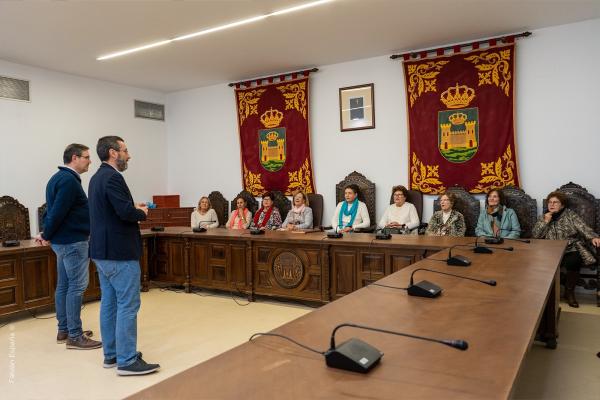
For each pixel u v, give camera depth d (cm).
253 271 436
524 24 459
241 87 667
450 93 514
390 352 117
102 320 277
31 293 385
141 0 375
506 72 484
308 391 95
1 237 513
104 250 250
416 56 531
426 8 409
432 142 527
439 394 93
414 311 155
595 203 430
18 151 552
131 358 266
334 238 402
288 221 560
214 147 706
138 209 254
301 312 402
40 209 565
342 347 111
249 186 664
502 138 490
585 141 457
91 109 638
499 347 119
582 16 439
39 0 371
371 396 93
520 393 240
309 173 612
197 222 600
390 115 560
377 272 375
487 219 457
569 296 409
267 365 110
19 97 554
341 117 591
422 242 362
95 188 252
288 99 621
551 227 422
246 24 437
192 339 333
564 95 465
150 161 725
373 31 468
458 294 177
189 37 471
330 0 385
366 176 579
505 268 230
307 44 505
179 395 94
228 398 93
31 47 493
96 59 544
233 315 395
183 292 488
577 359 286
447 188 517
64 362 291
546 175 477
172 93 746
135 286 263
